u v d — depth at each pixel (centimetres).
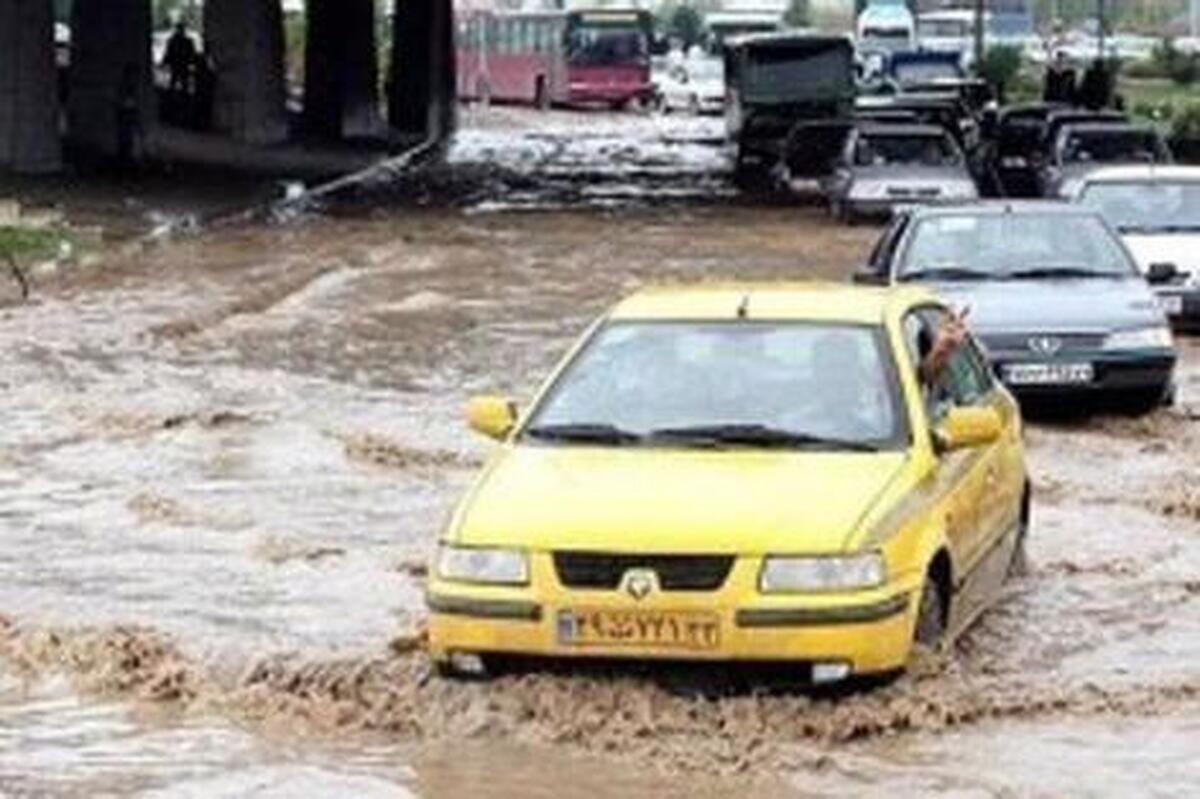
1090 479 2716
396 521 2525
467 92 16000
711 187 8744
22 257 5394
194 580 2227
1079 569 2209
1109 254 3309
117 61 8050
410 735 1677
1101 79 10988
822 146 8000
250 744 1684
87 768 1639
